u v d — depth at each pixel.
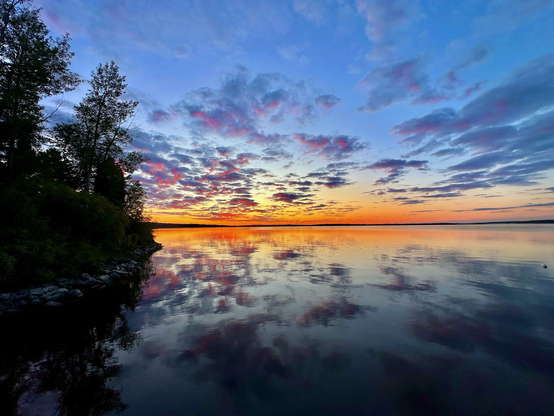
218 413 4.12
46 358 5.96
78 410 4.23
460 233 61.56
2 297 9.59
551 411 4.16
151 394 4.61
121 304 10.02
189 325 7.81
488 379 5.02
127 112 23.92
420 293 10.96
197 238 55.09
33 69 16.31
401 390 4.70
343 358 5.82
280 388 4.76
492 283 12.57
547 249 26.16
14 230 11.68
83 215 15.77
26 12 16.30
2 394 4.64
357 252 25.16
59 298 10.43
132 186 26.03
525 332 7.15
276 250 28.16
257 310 9.05
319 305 9.50
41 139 17.86
